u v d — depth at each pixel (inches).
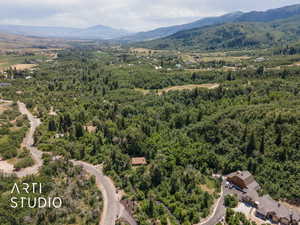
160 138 3971.5
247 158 3253.0
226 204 2615.7
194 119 4475.9
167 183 2901.1
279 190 2790.4
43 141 3764.8
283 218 2363.4
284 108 3767.2
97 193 2655.0
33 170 2967.5
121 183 2878.9
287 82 5118.1
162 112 5022.1
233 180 2962.6
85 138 3902.6
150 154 3496.6
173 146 3656.5
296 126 3270.2
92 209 2390.5
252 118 3750.0
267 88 5017.2
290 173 2886.3
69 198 2455.7
